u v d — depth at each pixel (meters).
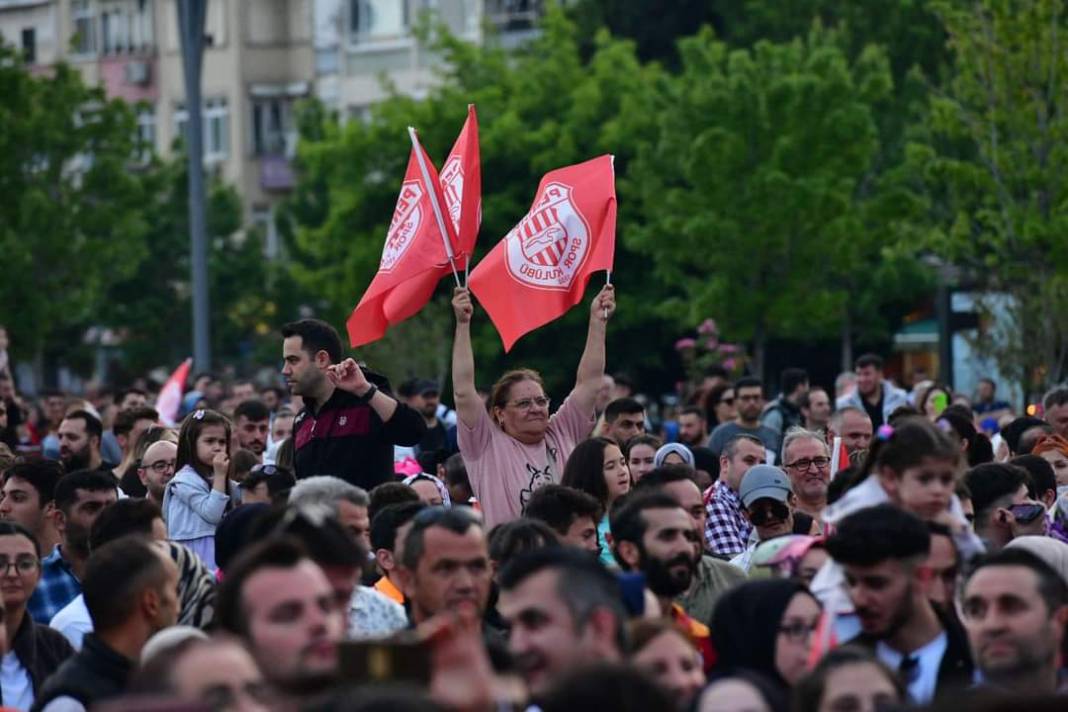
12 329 106.50
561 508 27.53
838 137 98.00
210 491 35.59
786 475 33.69
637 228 102.50
